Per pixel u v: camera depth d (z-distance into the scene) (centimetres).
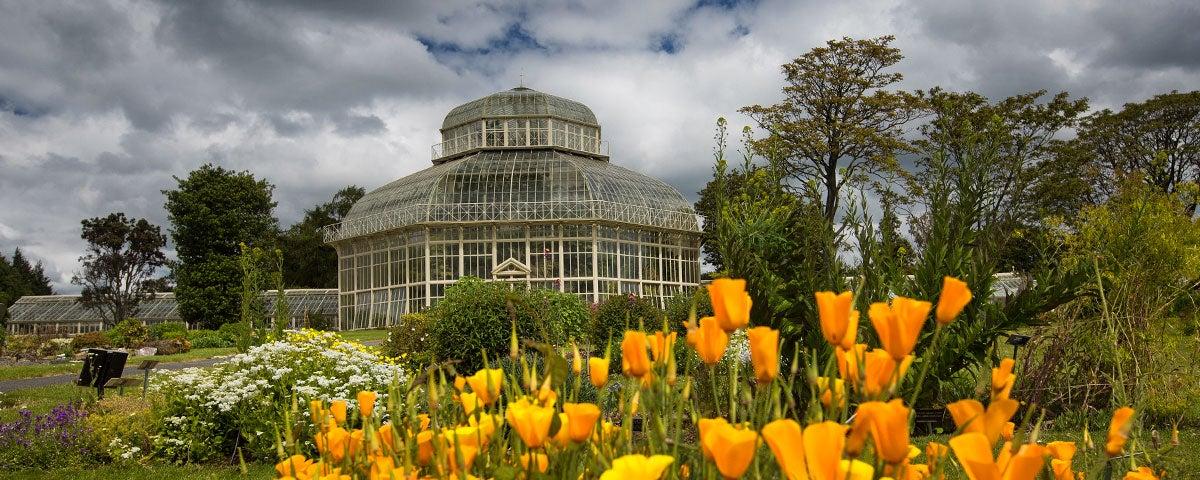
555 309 1462
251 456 739
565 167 3844
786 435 87
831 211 1205
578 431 119
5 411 1104
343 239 4178
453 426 152
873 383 115
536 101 4231
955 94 2691
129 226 4112
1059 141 2862
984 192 637
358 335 3225
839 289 593
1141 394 223
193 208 4175
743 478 125
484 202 3725
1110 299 627
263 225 4453
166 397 765
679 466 143
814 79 2880
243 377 718
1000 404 101
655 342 149
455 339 1048
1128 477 148
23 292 7138
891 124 2844
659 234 3962
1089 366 662
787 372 561
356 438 155
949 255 630
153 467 707
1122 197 758
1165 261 666
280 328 1367
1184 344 669
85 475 685
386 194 4138
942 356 596
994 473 87
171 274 5134
